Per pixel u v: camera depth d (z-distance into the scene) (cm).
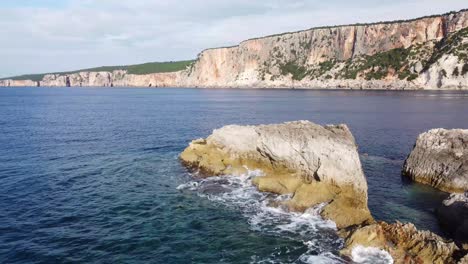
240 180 2658
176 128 5506
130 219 2003
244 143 2883
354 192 2191
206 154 3041
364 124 5650
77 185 2584
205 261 1573
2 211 2081
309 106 9094
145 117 7081
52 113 7862
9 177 2745
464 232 1722
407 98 10938
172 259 1588
